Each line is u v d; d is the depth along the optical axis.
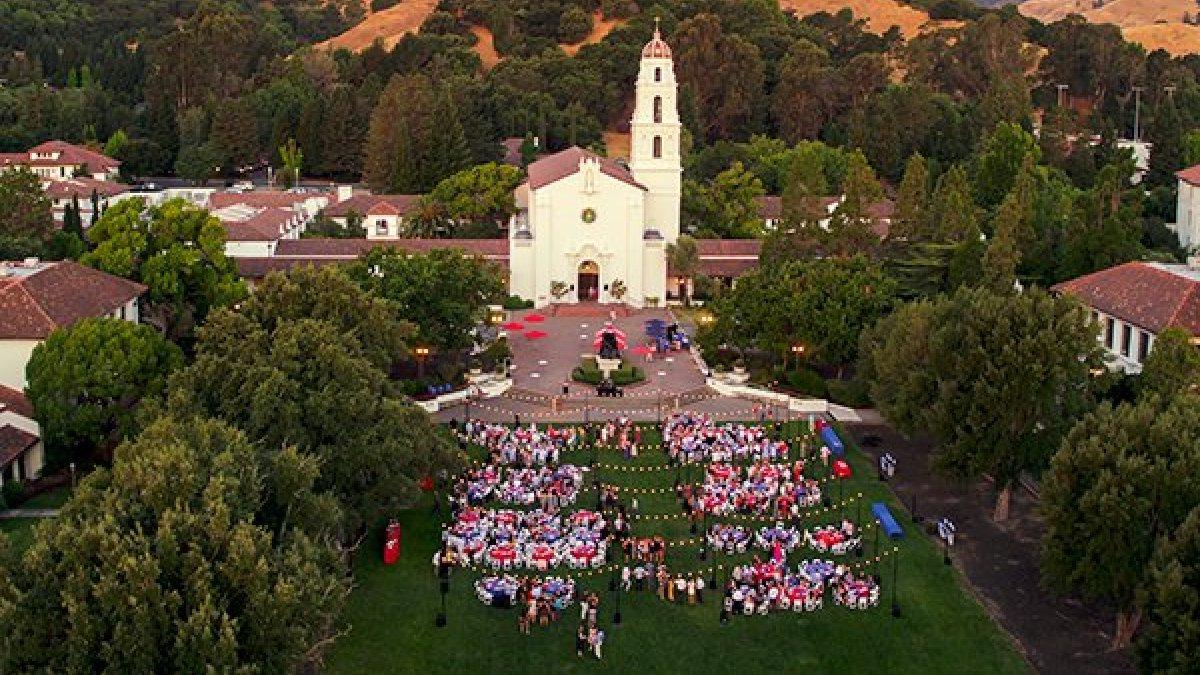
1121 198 143.25
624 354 123.19
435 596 67.56
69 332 85.19
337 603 50.53
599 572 70.88
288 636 46.47
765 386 110.38
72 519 49.38
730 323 112.00
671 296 152.38
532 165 177.12
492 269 127.38
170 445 52.31
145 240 108.69
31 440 82.50
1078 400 75.62
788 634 63.81
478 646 62.03
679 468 89.25
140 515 48.66
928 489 85.19
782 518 78.88
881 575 70.94
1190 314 90.12
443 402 105.19
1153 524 58.09
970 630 64.31
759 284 110.81
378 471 67.94
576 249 145.50
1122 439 59.62
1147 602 54.19
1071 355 74.88
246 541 46.28
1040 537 76.56
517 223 158.75
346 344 78.56
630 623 64.75
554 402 105.44
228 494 50.47
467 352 118.19
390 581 69.31
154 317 115.31
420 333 106.69
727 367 115.75
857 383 104.12
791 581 67.81
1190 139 188.88
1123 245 116.50
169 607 44.78
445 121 198.88
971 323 78.12
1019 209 121.62
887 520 74.62
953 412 77.38
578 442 95.12
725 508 79.75
